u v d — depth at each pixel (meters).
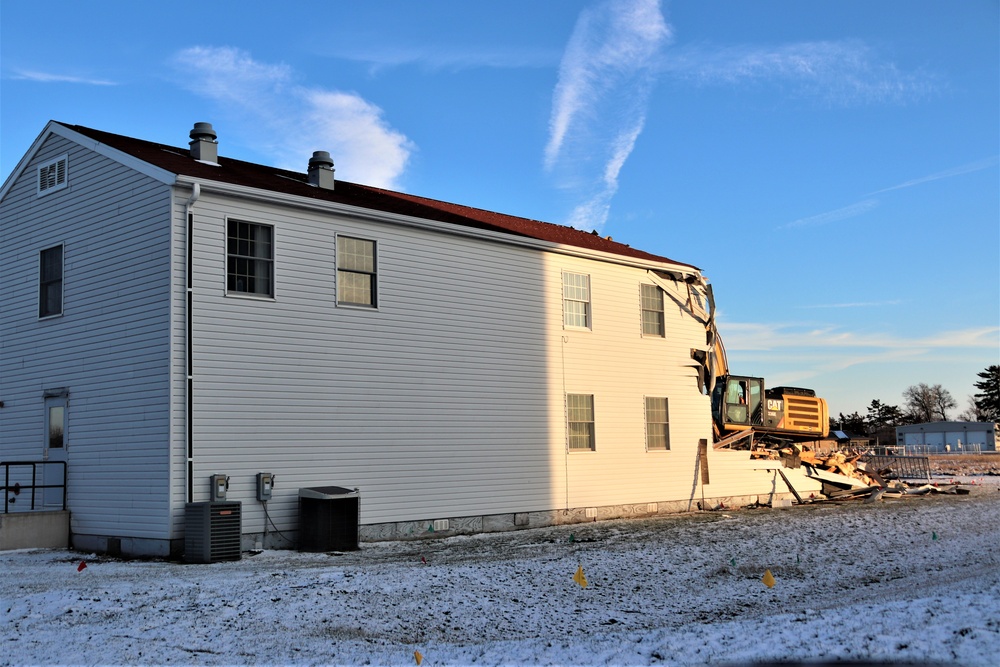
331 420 19.12
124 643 10.34
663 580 15.40
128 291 18.08
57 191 20.31
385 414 20.08
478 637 11.48
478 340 22.19
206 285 17.53
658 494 26.19
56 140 20.56
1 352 21.22
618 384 25.55
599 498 24.53
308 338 18.94
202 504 16.19
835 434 35.69
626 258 25.91
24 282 20.89
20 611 11.66
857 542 19.86
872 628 10.22
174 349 16.97
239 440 17.66
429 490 20.69
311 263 19.20
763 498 29.41
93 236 19.17
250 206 18.34
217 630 11.01
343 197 20.81
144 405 17.39
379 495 19.77
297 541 18.34
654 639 10.66
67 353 19.47
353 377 19.61
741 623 11.45
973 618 10.29
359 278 20.08
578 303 24.89
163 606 12.02
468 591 13.80
